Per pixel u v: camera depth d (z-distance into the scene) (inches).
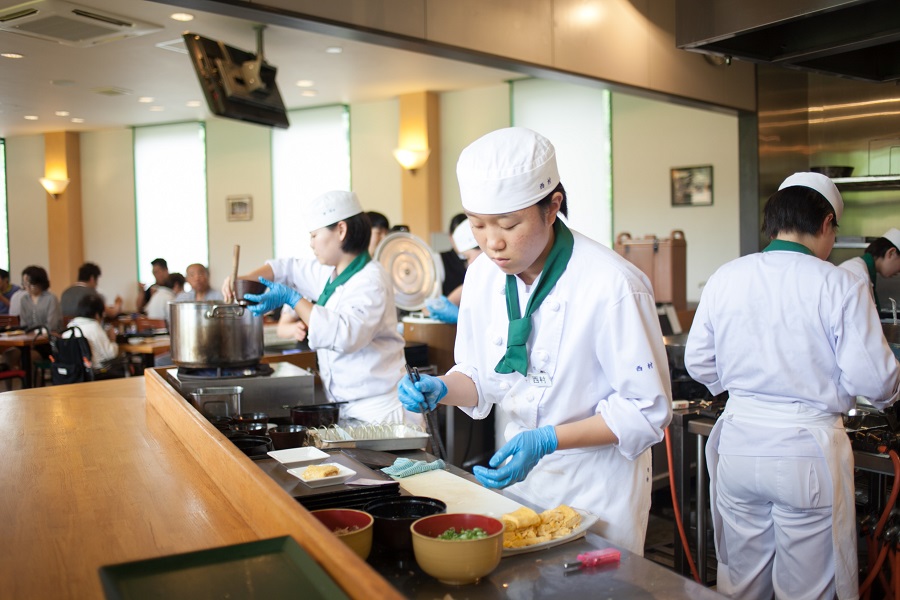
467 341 77.5
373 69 334.3
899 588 99.1
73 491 63.1
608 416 64.2
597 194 339.9
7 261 502.6
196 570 41.3
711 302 92.4
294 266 125.6
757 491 88.7
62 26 263.7
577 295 66.6
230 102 249.3
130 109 410.9
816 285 84.0
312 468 62.3
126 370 265.3
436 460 74.4
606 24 202.8
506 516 55.7
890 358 82.6
